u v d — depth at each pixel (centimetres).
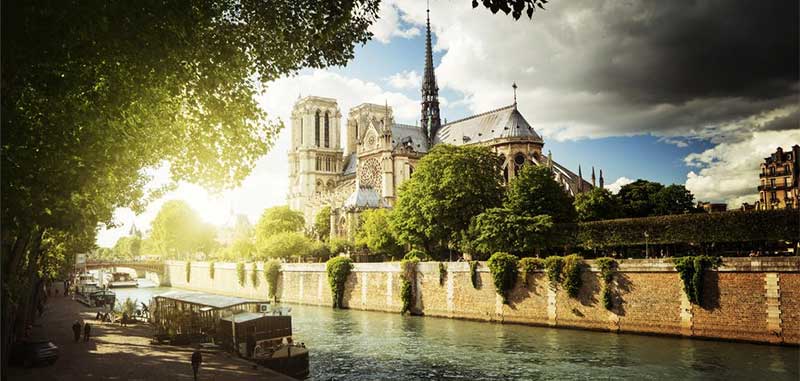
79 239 5309
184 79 2545
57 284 14862
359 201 14525
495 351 5372
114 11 1975
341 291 9475
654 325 5762
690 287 5531
